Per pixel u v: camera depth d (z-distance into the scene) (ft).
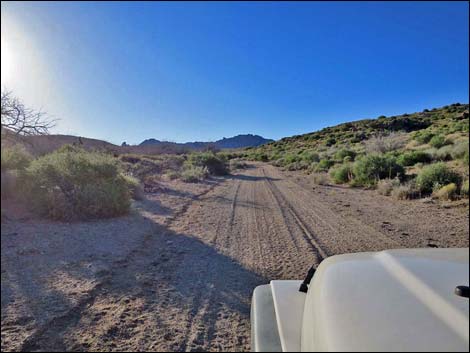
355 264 6.89
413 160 75.66
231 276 17.25
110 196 29.71
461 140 92.32
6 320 12.41
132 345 11.01
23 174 30.76
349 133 248.93
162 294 14.96
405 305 5.07
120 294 14.85
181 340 11.34
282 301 7.07
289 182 68.95
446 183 45.85
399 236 25.32
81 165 31.01
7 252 19.56
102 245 21.95
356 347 4.38
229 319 12.81
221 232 26.71
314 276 7.31
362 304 5.27
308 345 5.19
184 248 22.12
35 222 26.03
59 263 18.38
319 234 26.11
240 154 253.65
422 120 233.76
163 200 41.78
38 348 10.77
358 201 42.96
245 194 50.08
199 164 90.94
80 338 11.35
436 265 6.24
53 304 13.73
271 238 24.90
